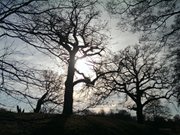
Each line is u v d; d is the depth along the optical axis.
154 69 39.03
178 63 14.44
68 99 26.64
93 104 30.20
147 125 33.16
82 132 18.27
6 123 15.66
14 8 4.44
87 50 25.25
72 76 27.52
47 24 4.67
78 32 4.97
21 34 4.65
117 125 25.08
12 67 4.64
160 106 46.59
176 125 44.47
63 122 19.30
